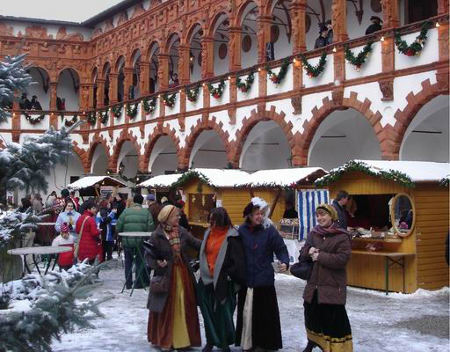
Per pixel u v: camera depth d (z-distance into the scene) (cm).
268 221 840
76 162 4416
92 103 4347
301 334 955
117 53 3972
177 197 1570
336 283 762
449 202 1394
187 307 855
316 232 785
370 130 2498
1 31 4166
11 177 548
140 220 1408
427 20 1775
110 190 3028
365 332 962
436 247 1358
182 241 862
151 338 870
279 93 2430
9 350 499
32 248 1123
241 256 815
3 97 561
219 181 1967
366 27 2586
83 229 1438
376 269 1386
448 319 1059
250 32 3284
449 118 2072
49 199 2292
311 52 2256
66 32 4344
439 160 2244
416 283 1321
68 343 901
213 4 2950
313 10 2820
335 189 1473
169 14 3372
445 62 1723
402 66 1881
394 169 1320
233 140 2727
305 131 2284
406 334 949
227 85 2784
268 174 1864
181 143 3158
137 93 4456
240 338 841
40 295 518
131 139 3681
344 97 2100
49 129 570
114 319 1070
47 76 4638
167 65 3425
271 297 827
